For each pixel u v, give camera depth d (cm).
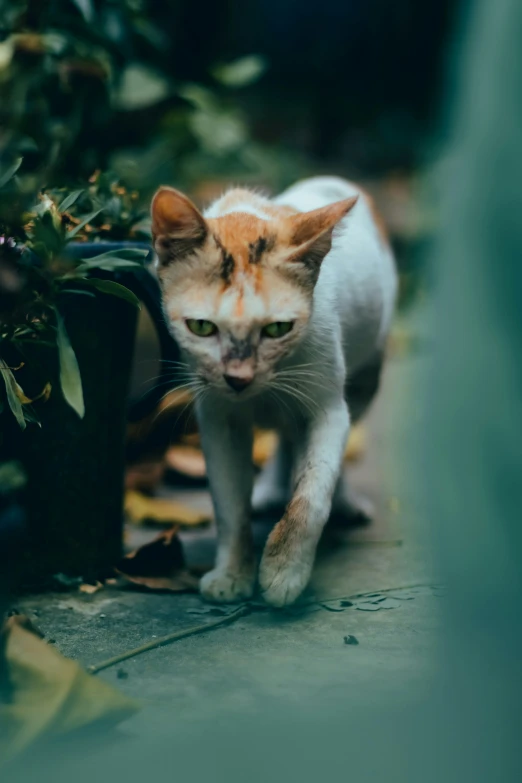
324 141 933
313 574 251
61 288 230
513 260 100
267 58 1020
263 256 211
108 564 252
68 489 244
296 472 236
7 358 233
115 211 255
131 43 370
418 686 160
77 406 200
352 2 986
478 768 111
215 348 213
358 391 302
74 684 155
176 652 201
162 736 150
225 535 241
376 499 327
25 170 291
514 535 103
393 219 694
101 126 323
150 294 240
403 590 236
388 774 119
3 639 163
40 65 296
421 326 498
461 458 104
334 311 236
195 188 601
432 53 959
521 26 97
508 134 98
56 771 139
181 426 355
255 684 182
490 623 106
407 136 940
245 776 130
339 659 195
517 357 101
